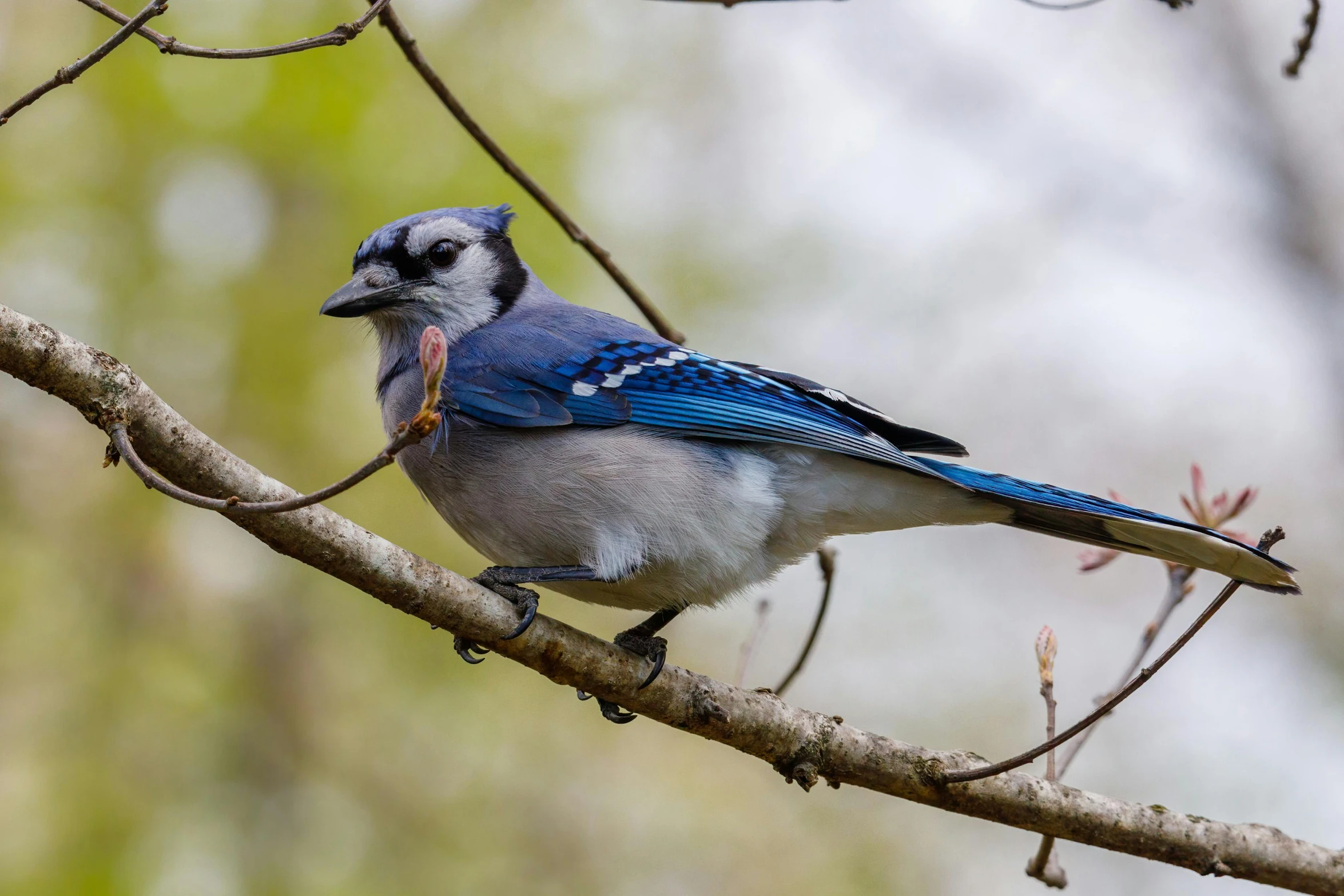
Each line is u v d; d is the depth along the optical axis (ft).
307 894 35.70
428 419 14.73
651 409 23.75
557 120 41.75
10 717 36.11
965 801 21.39
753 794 41.22
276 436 39.81
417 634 39.34
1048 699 22.06
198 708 37.24
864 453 23.90
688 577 23.58
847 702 43.16
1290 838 22.11
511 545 23.71
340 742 38.27
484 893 37.32
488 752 39.22
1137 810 21.79
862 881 40.06
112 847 34.32
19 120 39.24
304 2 39.96
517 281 27.22
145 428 16.71
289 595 39.01
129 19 18.24
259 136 38.99
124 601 37.99
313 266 40.45
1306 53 26.32
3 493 38.24
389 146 39.83
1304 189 51.19
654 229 44.78
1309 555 46.73
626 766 40.50
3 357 15.97
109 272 39.65
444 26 42.01
